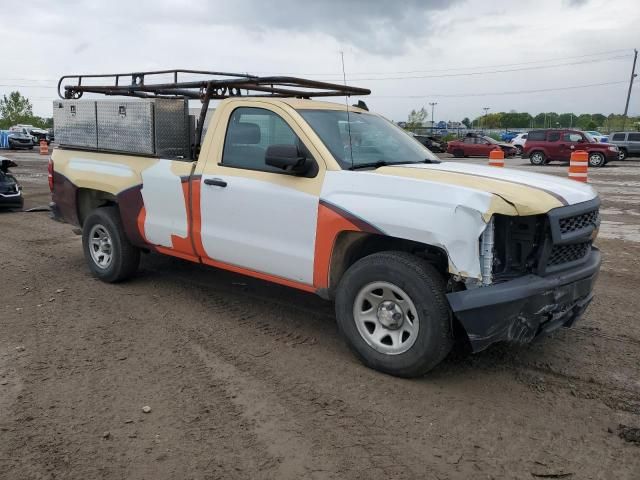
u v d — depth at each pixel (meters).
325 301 5.84
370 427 3.48
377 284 4.07
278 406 3.73
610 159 27.14
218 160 5.09
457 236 3.63
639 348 4.70
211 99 6.25
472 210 3.58
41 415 3.59
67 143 6.71
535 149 28.77
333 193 4.25
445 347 3.87
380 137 5.06
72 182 6.53
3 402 3.75
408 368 3.99
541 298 3.75
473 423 3.54
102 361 4.39
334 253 4.32
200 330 5.05
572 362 4.41
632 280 6.71
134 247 6.27
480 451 3.25
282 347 4.69
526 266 3.87
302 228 4.44
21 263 7.34
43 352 4.54
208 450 3.24
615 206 13.08
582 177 12.15
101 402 3.76
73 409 3.67
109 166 6.11
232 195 4.88
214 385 4.01
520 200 3.66
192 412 3.64
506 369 4.29
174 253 5.65
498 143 36.72
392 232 3.90
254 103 4.91
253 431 3.43
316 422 3.53
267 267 4.77
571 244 3.97
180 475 3.01
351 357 4.48
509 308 3.64
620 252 8.20
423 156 5.13
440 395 3.88
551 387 4.01
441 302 3.80
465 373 4.21
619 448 3.29
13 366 4.29
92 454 3.19
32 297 5.93
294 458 3.17
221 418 3.58
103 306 5.66
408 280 3.87
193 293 6.09
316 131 4.55
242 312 5.52
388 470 3.07
